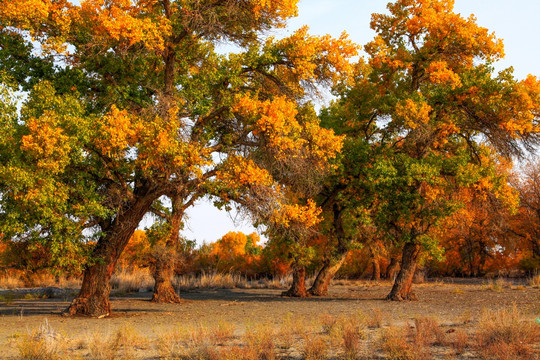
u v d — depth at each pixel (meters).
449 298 22.17
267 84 18.23
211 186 15.23
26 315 16.64
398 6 22.73
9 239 15.12
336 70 17.17
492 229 41.16
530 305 16.94
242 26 17.28
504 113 19.61
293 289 26.64
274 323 13.66
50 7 14.54
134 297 26.95
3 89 13.59
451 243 46.78
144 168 13.88
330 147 16.20
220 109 17.22
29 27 14.27
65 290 29.38
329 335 9.80
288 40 16.78
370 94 22.70
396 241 23.22
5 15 13.83
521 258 47.47
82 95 16.62
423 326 9.89
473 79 20.50
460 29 20.42
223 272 44.12
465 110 21.11
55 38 14.73
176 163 13.79
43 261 16.22
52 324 14.09
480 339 8.43
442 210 20.78
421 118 19.94
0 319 15.31
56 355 8.60
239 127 17.08
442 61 21.52
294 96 17.92
